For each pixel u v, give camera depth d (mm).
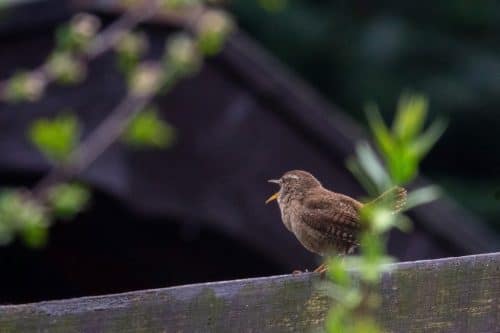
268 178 10805
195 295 5648
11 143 10742
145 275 11789
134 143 10227
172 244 11438
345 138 10773
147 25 10945
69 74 10281
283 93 10727
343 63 23125
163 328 5605
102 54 10664
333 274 4691
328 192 8844
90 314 5570
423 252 11234
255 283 5688
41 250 11680
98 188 10438
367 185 4863
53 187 10359
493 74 22625
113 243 11523
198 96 10719
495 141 23250
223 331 5645
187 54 10328
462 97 22453
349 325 4699
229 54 10664
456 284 5723
